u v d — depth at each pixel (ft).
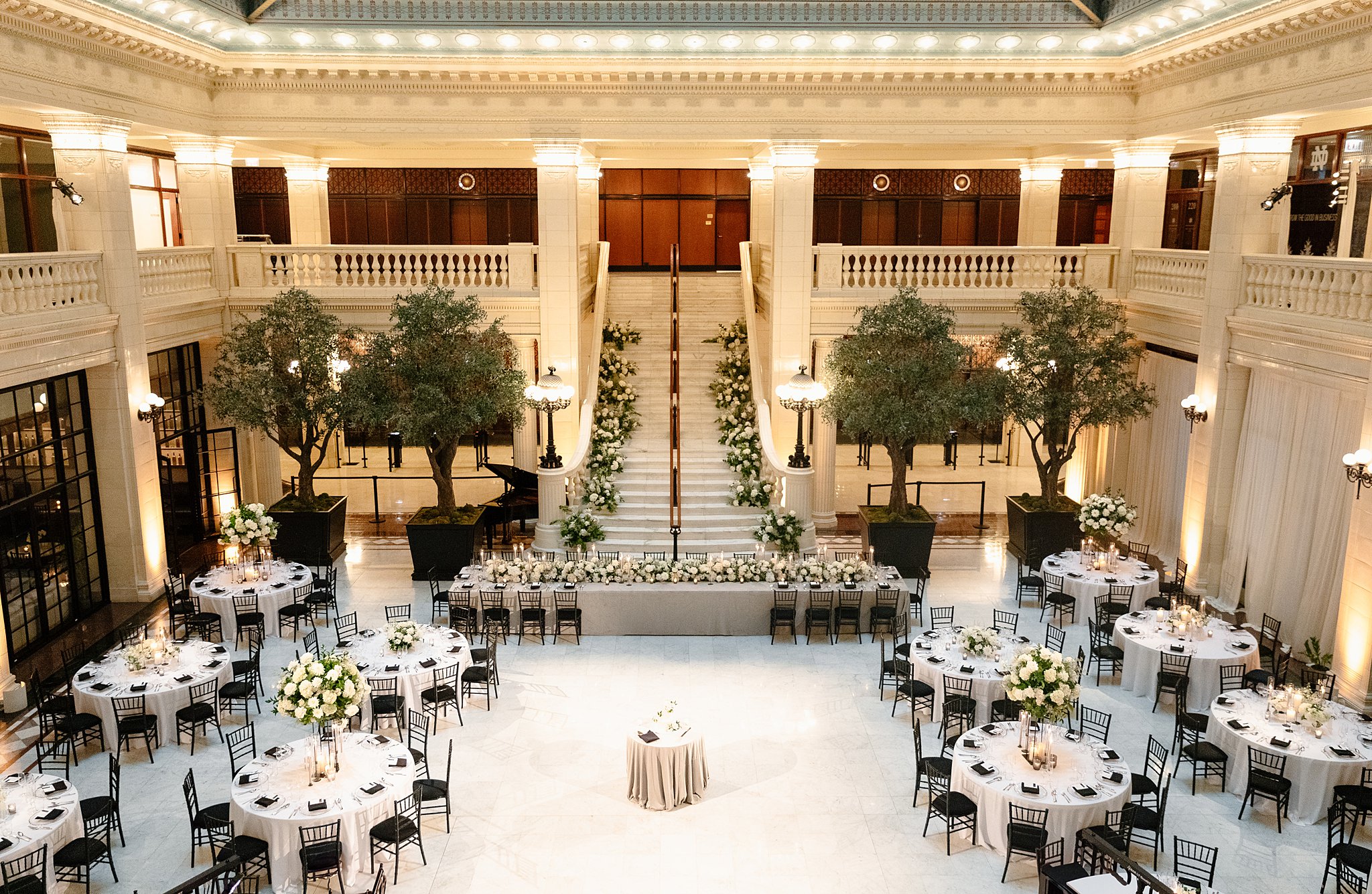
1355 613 39.68
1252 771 33.19
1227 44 46.42
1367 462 38.70
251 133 57.47
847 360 54.75
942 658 40.60
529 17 50.72
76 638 46.96
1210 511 51.67
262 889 30.22
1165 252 56.85
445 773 35.50
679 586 48.96
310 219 72.38
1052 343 54.39
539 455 62.44
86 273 46.91
